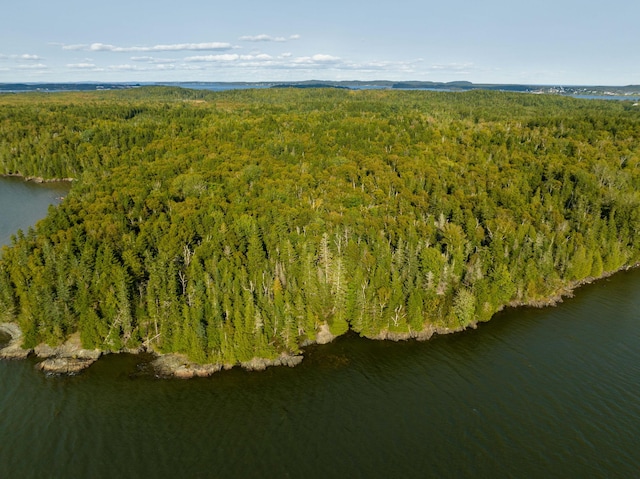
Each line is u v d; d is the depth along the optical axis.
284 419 74.62
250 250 106.62
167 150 197.62
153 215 130.62
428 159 179.50
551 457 66.69
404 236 118.62
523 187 153.88
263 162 174.50
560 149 189.25
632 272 128.00
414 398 79.25
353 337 96.50
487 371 85.88
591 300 111.94
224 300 90.56
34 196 199.75
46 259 101.75
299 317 92.44
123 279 91.81
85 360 86.56
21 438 69.88
